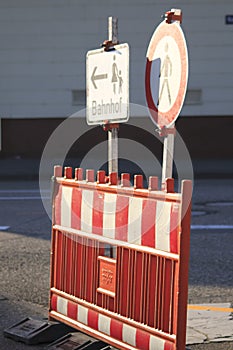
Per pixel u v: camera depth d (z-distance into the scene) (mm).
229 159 27953
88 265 6688
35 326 7074
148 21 28141
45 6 28406
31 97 28609
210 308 8109
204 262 10586
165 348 5734
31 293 8938
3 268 10305
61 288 7117
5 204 17375
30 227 13844
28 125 28578
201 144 28359
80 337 6684
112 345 6332
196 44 28281
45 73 28562
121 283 6250
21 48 28562
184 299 5598
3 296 8789
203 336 7066
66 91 28562
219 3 28078
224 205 16625
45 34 28500
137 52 28188
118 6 28219
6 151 28562
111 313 6340
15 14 28453
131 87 28078
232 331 7234
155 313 5859
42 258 10953
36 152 28578
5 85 28578
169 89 6109
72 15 28391
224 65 28297
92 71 7000
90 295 6648
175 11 6160
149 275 5922
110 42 6809
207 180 22859
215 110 28328
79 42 28469
